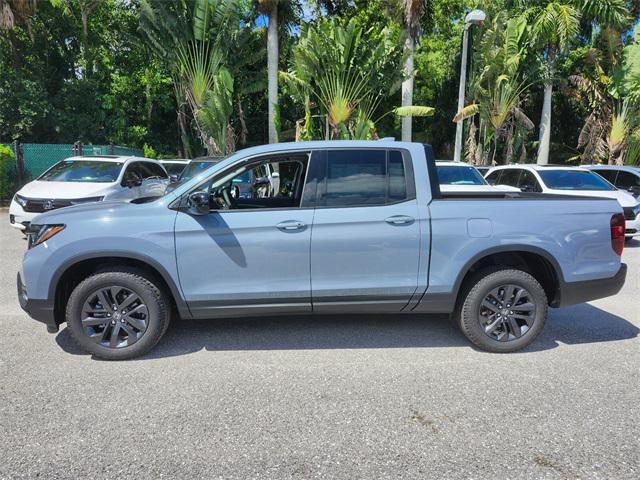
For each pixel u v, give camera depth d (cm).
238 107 2253
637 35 1927
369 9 2350
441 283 419
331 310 422
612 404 342
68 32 2378
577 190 967
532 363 412
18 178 1541
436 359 421
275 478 261
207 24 1805
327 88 1670
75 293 398
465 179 998
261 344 452
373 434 303
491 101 1847
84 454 281
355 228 409
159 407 334
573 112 2448
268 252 405
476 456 281
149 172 1162
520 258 450
